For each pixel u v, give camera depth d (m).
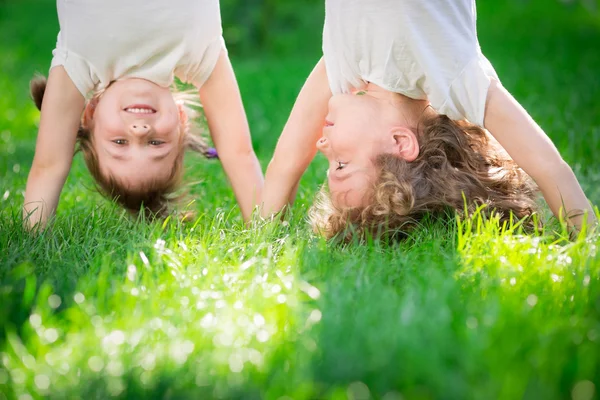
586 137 5.12
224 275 2.74
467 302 2.45
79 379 2.07
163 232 3.46
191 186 4.11
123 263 2.98
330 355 2.06
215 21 3.52
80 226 3.40
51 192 3.47
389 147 3.27
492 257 2.83
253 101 7.50
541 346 2.06
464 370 1.96
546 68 8.70
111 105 3.41
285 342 2.21
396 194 3.19
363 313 2.29
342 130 3.28
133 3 3.32
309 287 2.56
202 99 3.70
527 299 2.46
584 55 9.82
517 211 3.34
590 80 7.71
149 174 3.45
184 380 2.06
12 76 9.45
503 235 3.00
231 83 3.67
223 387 2.00
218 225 3.31
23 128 6.68
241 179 3.72
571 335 2.15
